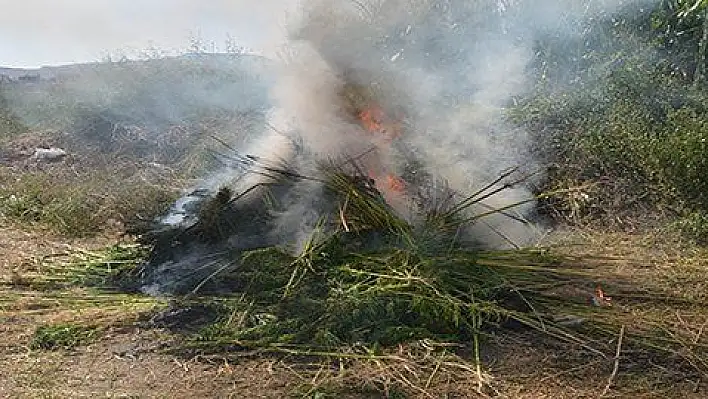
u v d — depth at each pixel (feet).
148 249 18.54
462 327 14.58
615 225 22.17
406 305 14.65
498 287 15.72
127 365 13.74
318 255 15.99
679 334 14.80
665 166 22.94
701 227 20.72
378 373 13.10
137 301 16.40
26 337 14.89
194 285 16.69
